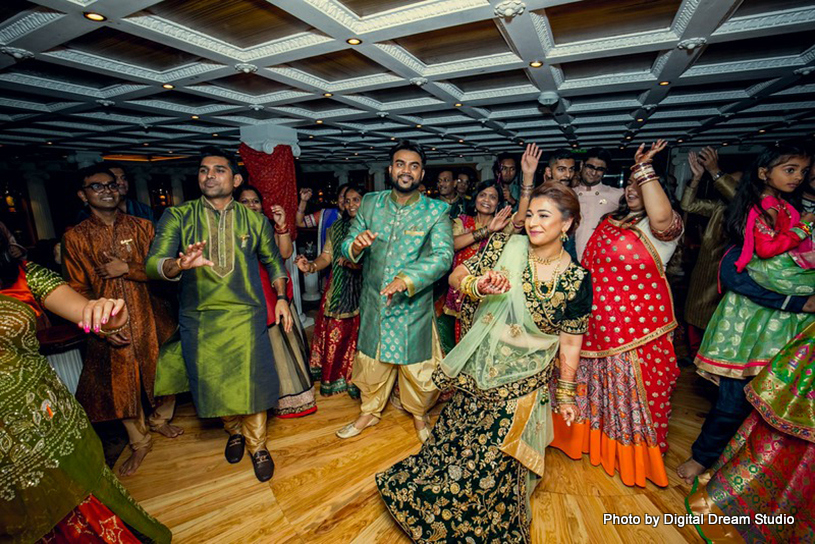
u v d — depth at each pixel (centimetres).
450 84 447
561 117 603
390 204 212
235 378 195
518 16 254
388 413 267
